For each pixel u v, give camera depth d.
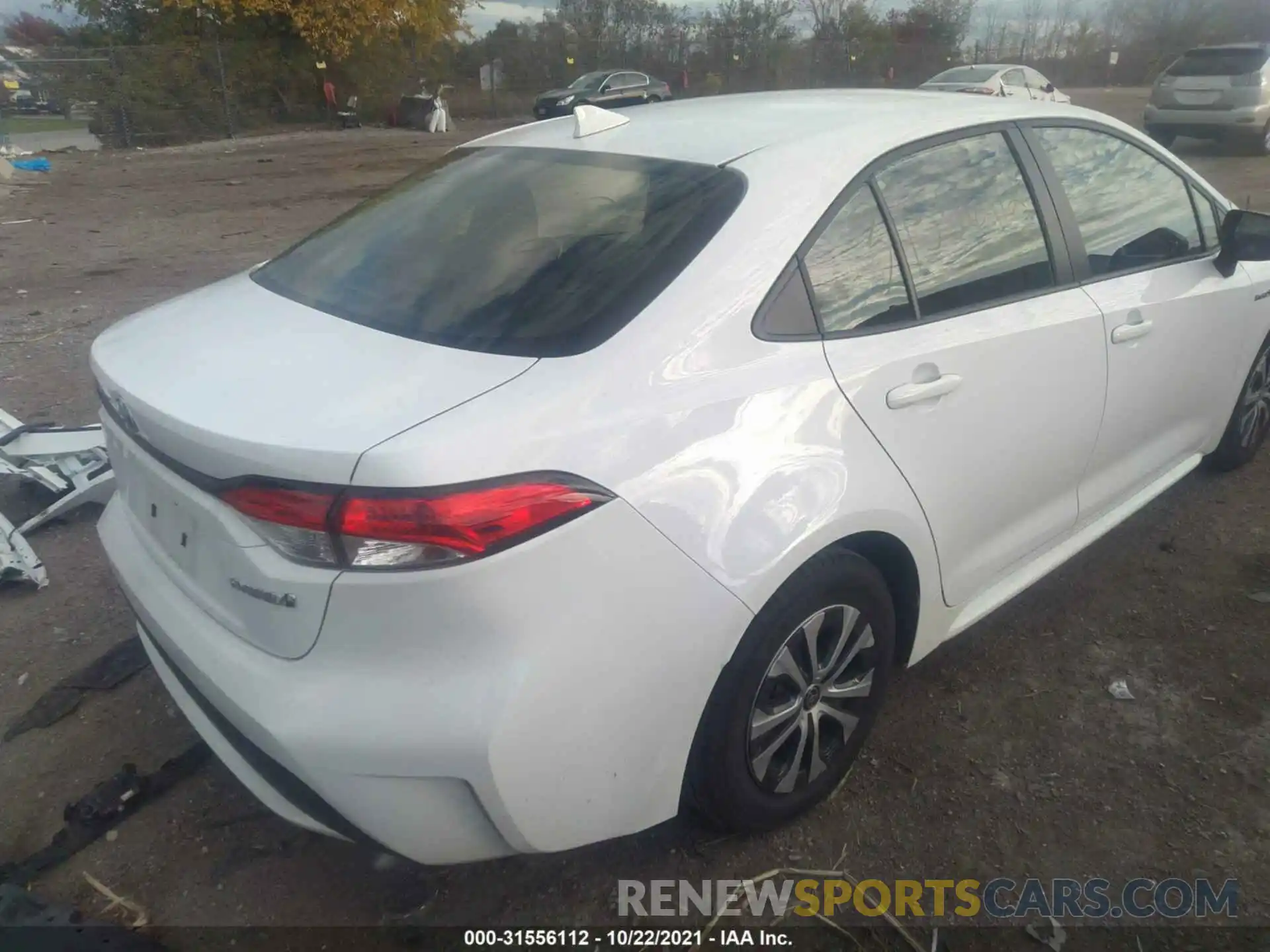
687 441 2.01
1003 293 2.78
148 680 3.06
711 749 2.20
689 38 32.91
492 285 2.23
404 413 1.82
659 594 1.95
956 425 2.55
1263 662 3.11
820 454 2.21
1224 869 2.38
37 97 21.91
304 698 1.85
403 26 27.62
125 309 7.43
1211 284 3.53
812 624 2.30
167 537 2.19
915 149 2.64
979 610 2.90
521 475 1.79
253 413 1.89
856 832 2.49
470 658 1.81
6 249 9.81
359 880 2.37
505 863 2.42
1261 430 4.33
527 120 28.41
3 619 3.38
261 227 11.15
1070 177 3.09
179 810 2.57
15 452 4.01
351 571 1.77
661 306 2.09
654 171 2.48
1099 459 3.22
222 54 23.88
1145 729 2.83
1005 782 2.64
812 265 2.33
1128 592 3.51
